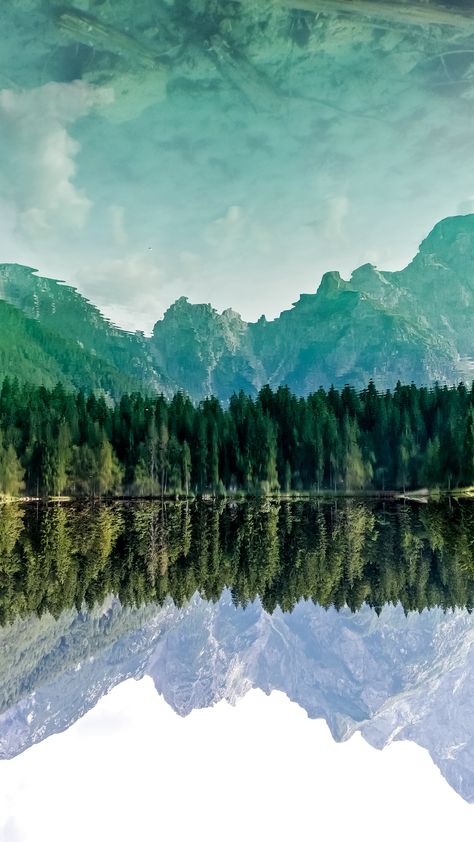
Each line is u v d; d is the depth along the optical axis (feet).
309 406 349.00
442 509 241.76
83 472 314.76
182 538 168.96
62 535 175.32
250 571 127.75
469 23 180.24
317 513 236.22
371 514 227.20
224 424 337.72
